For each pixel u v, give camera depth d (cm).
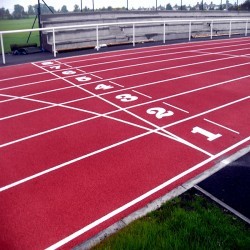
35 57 1747
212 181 581
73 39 2059
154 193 551
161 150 704
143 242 409
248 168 628
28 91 1134
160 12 2894
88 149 708
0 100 1039
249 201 519
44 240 445
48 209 509
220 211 484
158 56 1781
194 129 814
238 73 1398
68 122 858
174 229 437
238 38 2619
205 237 416
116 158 670
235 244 407
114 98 1055
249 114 916
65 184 577
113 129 812
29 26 3153
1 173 613
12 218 488
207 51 1956
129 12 2712
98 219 487
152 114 914
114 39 2212
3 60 1577
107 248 408
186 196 534
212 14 3180
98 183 580
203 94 1101
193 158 672
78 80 1276
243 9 3903
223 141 751
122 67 1501
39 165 642
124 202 527
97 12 2511
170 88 1169
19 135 780
